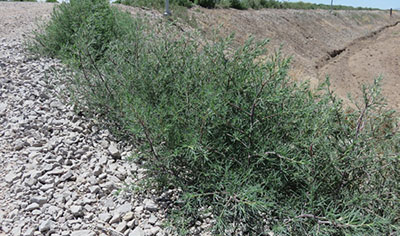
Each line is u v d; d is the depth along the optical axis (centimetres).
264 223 280
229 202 265
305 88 316
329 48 2053
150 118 290
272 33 1747
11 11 1102
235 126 282
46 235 261
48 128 398
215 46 338
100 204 300
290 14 2294
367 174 281
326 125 296
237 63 314
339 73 1614
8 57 577
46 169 332
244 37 1476
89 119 426
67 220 278
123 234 266
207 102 284
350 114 308
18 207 286
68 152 361
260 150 278
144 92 368
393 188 290
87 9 597
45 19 948
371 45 2388
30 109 434
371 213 275
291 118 294
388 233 262
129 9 1142
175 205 303
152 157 304
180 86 326
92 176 330
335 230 242
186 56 362
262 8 2212
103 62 469
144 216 289
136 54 412
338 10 3406
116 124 418
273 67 287
